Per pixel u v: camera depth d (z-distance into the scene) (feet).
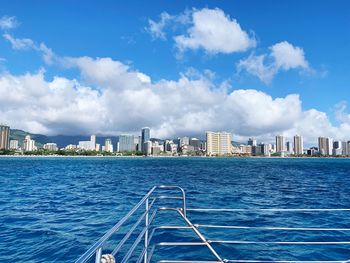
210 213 45.85
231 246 28.76
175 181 111.45
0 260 25.80
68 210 50.75
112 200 62.90
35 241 31.40
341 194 78.38
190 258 25.64
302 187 96.63
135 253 26.13
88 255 6.37
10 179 127.13
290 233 33.86
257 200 64.95
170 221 39.42
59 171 188.24
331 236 32.71
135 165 287.69
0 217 44.50
